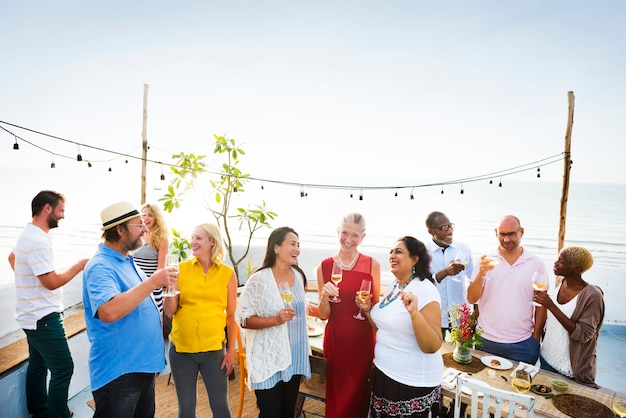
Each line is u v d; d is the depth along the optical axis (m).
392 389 2.09
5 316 3.55
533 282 2.61
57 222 2.67
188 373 2.38
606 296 5.95
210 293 2.38
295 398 2.42
